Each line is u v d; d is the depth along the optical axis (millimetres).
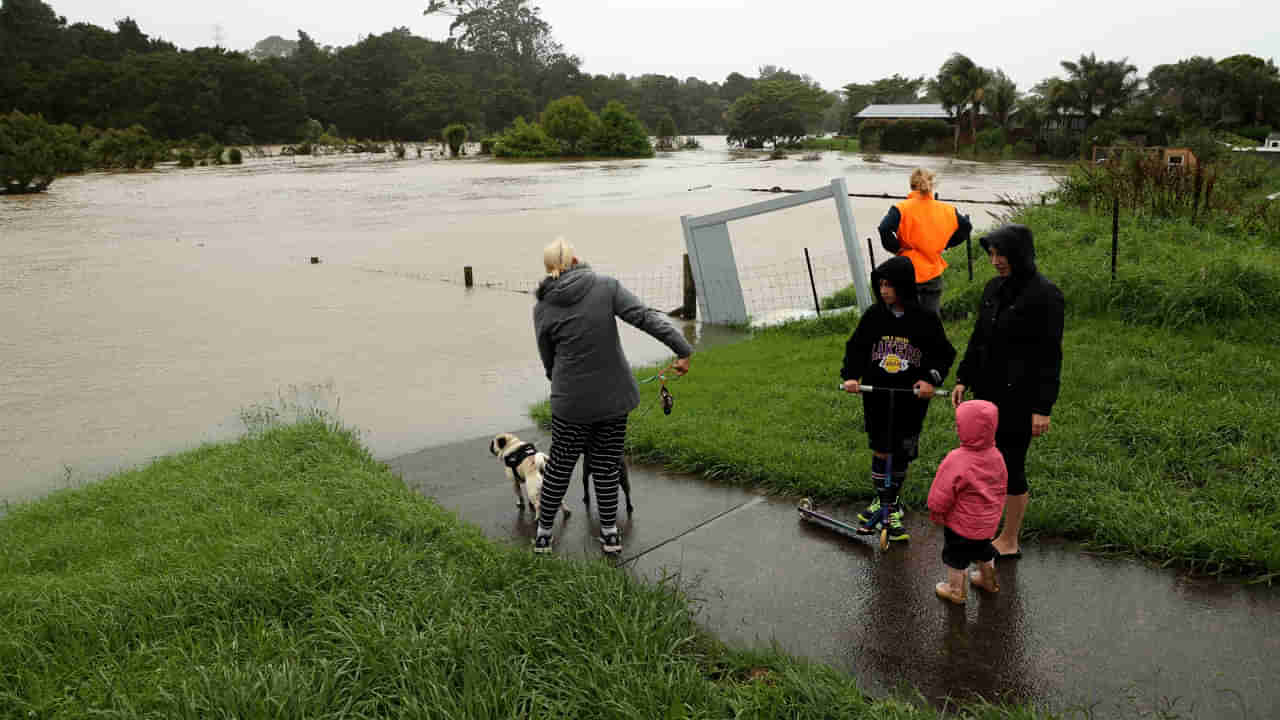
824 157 89938
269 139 131625
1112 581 4156
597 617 3785
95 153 82188
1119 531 4473
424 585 4129
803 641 3805
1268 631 3668
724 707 3207
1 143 50969
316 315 15062
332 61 156000
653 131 175625
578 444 4641
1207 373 6758
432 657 3465
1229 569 4137
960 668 3551
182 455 7211
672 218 31062
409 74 153000
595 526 5258
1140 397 6309
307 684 3256
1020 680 3445
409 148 131000
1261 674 3379
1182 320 8141
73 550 5105
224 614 3908
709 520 5203
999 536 4484
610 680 3334
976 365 4430
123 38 146750
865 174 58500
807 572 4457
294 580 4121
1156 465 5246
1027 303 4117
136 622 3902
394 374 10758
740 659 3594
